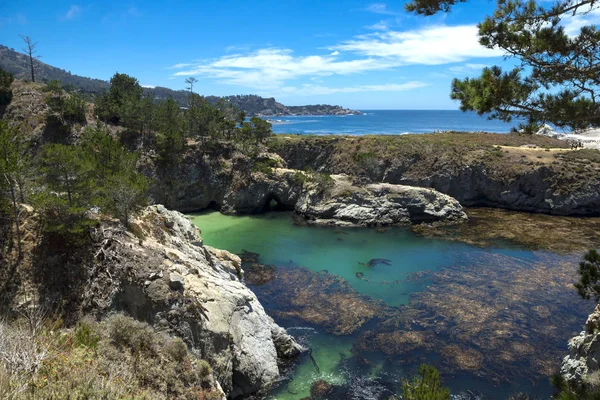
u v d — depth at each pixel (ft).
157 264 85.10
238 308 91.86
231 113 436.76
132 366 54.80
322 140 378.32
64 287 82.33
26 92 302.25
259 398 81.30
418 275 151.74
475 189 300.61
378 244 195.83
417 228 226.38
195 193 268.00
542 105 44.98
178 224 129.70
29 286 80.79
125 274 81.71
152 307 77.36
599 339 73.10
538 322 114.11
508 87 44.78
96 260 85.66
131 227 104.06
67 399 30.81
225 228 226.17
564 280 146.41
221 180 270.46
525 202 278.87
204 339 77.46
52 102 276.82
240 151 287.07
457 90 50.19
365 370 90.99
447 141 365.81
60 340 45.73
